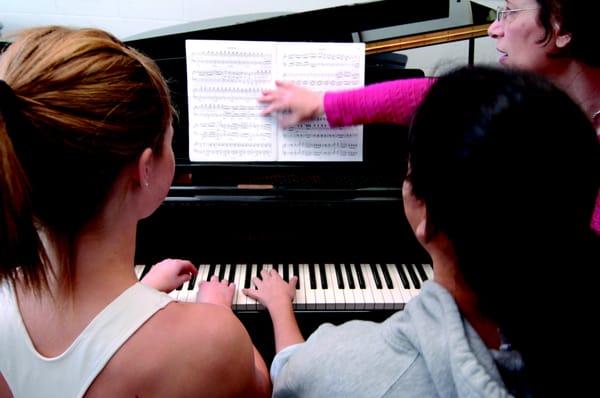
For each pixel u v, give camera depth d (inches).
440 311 23.3
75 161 23.4
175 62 53.2
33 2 86.1
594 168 20.5
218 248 53.1
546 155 19.3
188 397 26.6
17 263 23.9
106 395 25.9
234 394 28.4
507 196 19.3
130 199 26.5
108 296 26.1
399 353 24.5
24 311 26.8
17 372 27.1
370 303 48.8
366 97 47.5
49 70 22.8
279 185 53.9
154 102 26.2
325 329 29.6
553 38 45.3
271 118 49.7
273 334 51.1
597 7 42.2
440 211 21.4
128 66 24.8
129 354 25.5
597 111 47.5
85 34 25.1
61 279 25.8
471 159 19.6
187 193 51.8
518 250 19.7
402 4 59.1
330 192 51.5
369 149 54.5
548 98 20.6
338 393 25.2
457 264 22.5
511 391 22.2
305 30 60.6
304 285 50.6
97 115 23.4
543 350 20.9
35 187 23.0
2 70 23.4
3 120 21.4
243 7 89.4
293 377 27.7
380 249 53.4
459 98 21.3
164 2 88.0
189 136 49.6
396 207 51.3
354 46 50.4
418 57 92.5
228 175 54.4
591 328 20.5
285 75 50.1
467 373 20.7
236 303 48.2
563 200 19.7
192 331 26.7
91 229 25.4
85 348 25.5
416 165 22.4
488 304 21.7
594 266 20.2
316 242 53.0
